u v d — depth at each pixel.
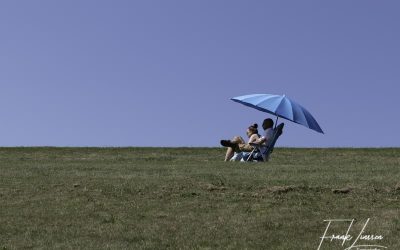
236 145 23.83
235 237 11.69
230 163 21.80
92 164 22.12
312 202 14.22
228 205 13.94
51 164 22.06
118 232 12.02
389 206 13.87
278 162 22.77
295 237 11.71
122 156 26.94
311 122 22.94
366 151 28.80
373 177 16.97
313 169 19.16
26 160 24.77
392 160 24.64
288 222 12.65
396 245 11.23
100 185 15.91
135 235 11.81
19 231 12.12
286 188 15.18
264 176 17.19
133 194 14.98
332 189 15.18
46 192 15.26
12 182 16.52
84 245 11.23
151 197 14.68
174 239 11.56
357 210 13.55
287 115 22.53
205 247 11.12
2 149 29.86
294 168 19.48
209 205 13.94
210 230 12.12
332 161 24.14
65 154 27.89
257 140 22.97
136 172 18.53
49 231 12.10
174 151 29.20
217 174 17.66
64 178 17.17
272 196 14.70
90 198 14.62
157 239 11.59
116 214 13.29
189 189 15.38
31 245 11.25
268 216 13.06
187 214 13.27
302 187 15.38
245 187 15.52
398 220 12.76
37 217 13.09
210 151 29.25
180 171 18.67
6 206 13.98
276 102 22.98
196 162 23.55
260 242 11.37
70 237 11.73
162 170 19.08
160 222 12.70
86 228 12.28
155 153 28.39
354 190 15.14
